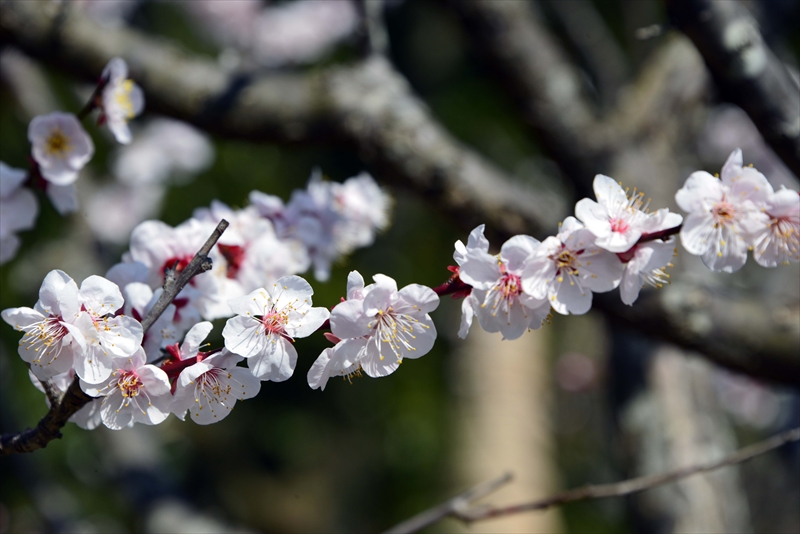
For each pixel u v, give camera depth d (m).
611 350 1.27
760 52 0.87
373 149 1.05
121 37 1.03
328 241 0.95
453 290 0.80
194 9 2.29
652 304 0.96
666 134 1.13
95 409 0.81
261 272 0.89
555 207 1.11
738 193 0.79
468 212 1.05
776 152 0.88
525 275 0.79
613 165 1.06
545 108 1.06
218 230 0.79
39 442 0.79
